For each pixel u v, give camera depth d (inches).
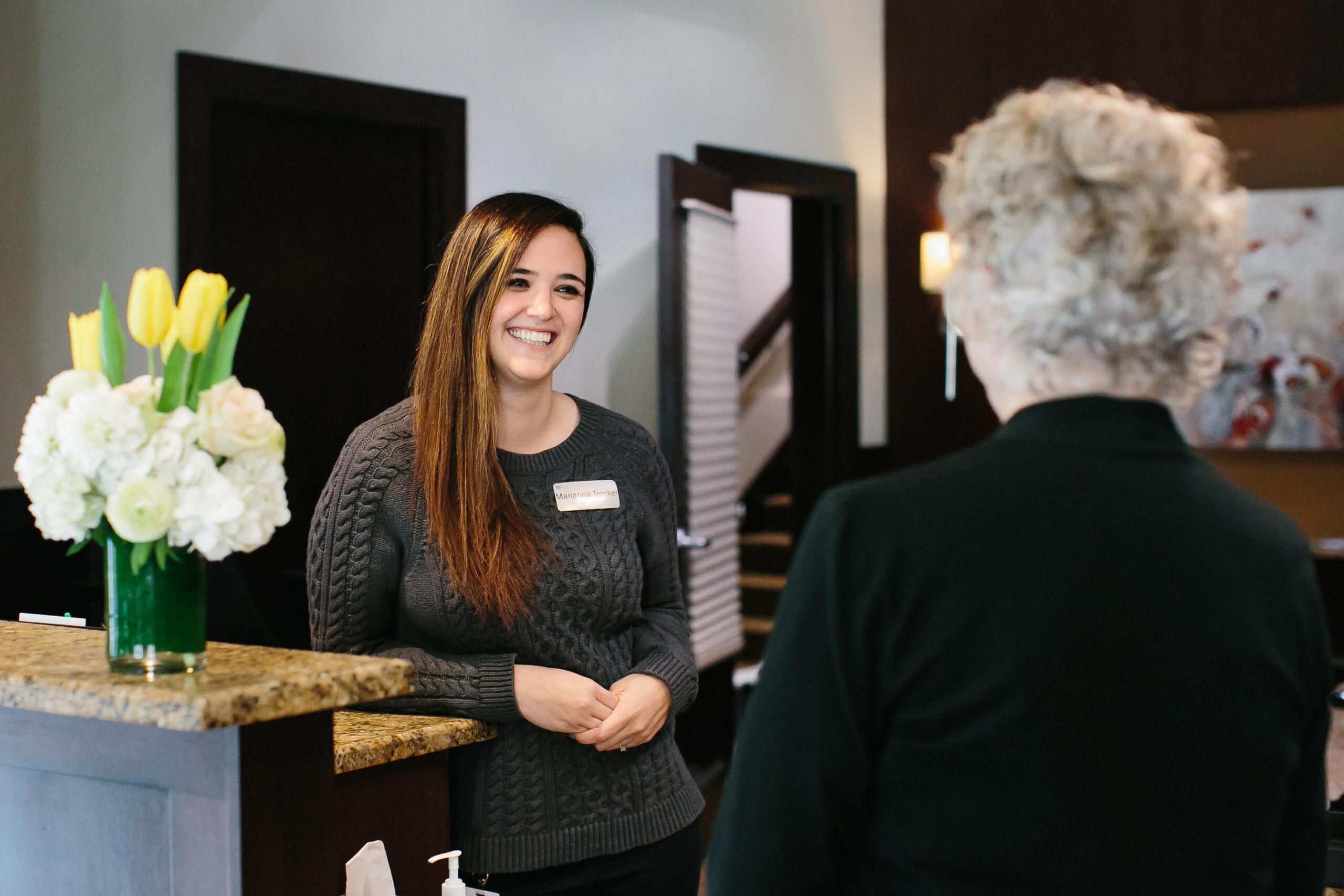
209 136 136.3
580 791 70.5
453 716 68.9
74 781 57.2
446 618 69.8
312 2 145.1
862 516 37.8
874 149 233.1
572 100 175.5
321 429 151.9
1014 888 35.9
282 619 146.9
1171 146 37.6
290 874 53.8
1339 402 209.0
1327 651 38.8
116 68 128.8
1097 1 219.0
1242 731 36.2
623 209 183.2
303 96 143.6
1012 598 36.0
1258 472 216.5
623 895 71.7
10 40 120.4
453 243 72.4
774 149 211.2
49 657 57.1
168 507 49.4
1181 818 35.7
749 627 243.1
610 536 74.1
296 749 54.2
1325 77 206.5
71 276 125.7
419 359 72.1
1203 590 36.2
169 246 134.3
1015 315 37.4
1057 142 37.7
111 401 49.8
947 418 234.8
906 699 37.1
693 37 195.3
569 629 71.9
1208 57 212.8
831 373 227.3
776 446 275.6
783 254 294.2
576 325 73.8
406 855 66.1
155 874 54.6
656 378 189.6
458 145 160.2
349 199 153.9
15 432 121.6
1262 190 213.9
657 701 72.4
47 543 103.6
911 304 235.5
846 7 226.5
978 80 227.6
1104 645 35.6
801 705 37.6
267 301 145.9
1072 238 36.2
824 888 38.2
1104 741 35.4
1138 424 37.8
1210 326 37.4
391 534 70.5
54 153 124.1
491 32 164.4
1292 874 40.3
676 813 74.0
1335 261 208.7
